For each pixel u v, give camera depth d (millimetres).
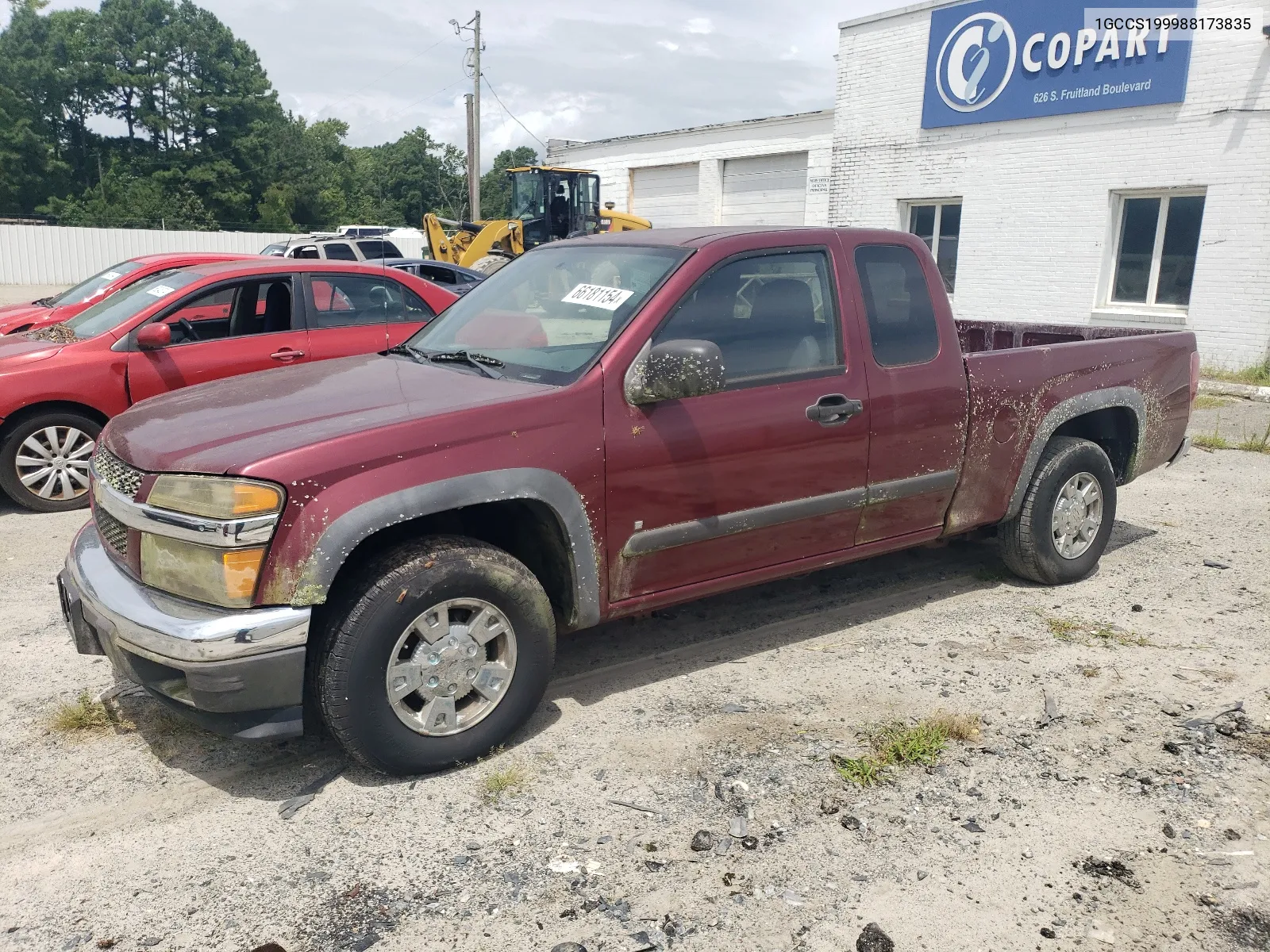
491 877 2873
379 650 3158
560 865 2926
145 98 66562
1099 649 4477
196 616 3020
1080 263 14391
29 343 7133
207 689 2975
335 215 75188
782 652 4457
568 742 3639
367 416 3303
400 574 3170
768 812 3189
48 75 63906
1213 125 12742
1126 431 5496
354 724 3174
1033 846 3014
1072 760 3510
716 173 23656
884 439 4281
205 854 2994
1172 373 5547
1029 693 4035
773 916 2705
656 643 4570
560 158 28203
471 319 4391
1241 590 5254
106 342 6883
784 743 3621
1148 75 13203
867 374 4211
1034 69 14359
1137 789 3328
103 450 3617
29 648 4480
